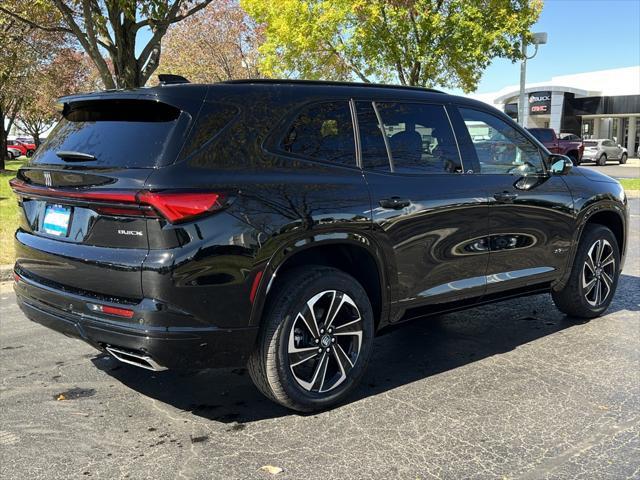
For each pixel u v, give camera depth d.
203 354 3.18
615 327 5.33
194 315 3.10
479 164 4.48
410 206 3.89
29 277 3.72
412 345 4.90
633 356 4.60
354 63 19.84
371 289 3.94
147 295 3.06
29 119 50.31
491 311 5.89
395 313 3.99
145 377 4.23
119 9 9.63
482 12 17.23
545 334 5.15
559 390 3.97
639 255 8.62
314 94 3.74
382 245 3.76
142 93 3.34
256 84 3.59
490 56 17.61
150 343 3.05
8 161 38.62
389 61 18.38
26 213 3.86
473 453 3.16
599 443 3.27
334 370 3.73
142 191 3.00
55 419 3.58
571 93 42.31
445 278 4.20
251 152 3.35
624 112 41.03
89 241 3.29
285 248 3.32
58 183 3.39
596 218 5.65
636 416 3.59
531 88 43.03
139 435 3.38
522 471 2.99
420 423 3.51
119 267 3.11
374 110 4.00
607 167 34.31
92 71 34.69
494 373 4.28
